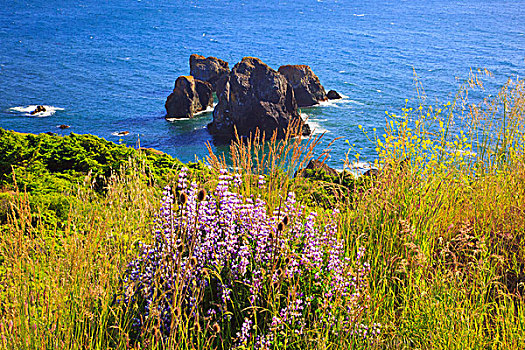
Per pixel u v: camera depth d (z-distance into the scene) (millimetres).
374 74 103375
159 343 3676
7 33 170375
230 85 56031
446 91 83875
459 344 3424
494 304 3973
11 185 7137
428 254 4508
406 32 183500
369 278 4375
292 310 3777
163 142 57594
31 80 95875
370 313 3973
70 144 8852
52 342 3418
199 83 67875
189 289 3955
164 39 166125
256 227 4355
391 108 72250
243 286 4035
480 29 191875
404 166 5281
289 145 5176
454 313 3627
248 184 5059
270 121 56500
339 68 111750
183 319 3873
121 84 94438
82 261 4000
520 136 5766
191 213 4238
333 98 77750
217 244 4223
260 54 138125
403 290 4199
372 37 170625
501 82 86500
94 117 69125
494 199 5242
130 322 3840
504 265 4570
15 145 8070
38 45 145125
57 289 3738
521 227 4863
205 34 181250
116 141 57906
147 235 4844
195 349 3643
